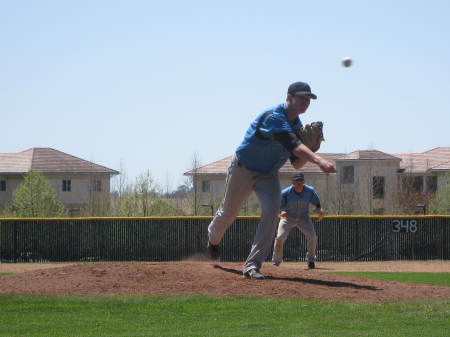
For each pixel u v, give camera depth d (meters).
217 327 11.28
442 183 82.88
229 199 15.95
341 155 92.44
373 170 85.19
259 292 14.06
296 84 14.15
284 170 85.06
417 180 87.06
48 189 70.88
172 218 33.16
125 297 13.50
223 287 14.52
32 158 94.06
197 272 16.20
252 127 14.59
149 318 11.96
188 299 13.29
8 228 32.84
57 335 10.80
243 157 14.95
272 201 15.31
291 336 10.55
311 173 84.81
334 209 70.19
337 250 32.97
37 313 12.37
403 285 15.41
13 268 28.08
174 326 11.38
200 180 85.88
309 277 16.19
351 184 84.62
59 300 13.30
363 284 15.33
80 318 11.99
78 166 93.88
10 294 13.98
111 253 33.16
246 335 10.62
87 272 16.25
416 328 11.19
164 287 14.59
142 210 62.06
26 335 10.82
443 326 11.35
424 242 33.72
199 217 33.09
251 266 15.52
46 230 32.97
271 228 15.39
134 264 17.75
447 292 14.52
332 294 14.02
